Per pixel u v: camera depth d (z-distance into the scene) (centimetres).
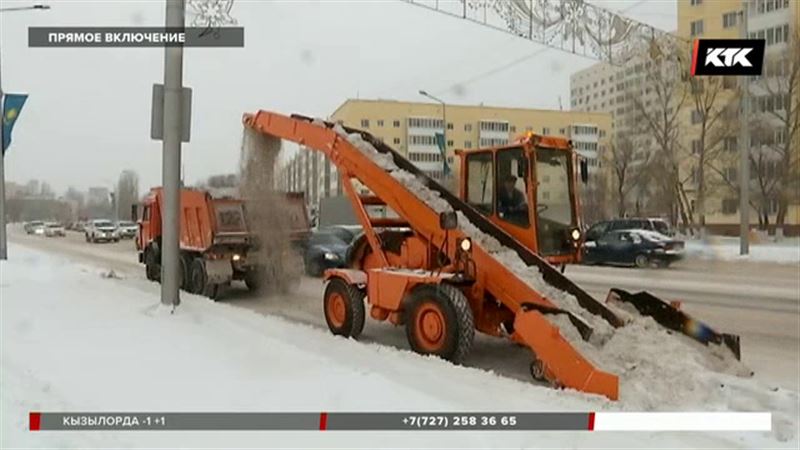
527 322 629
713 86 3578
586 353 594
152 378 600
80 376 608
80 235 6212
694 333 690
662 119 4172
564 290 706
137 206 1753
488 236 772
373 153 897
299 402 531
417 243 826
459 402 541
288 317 1101
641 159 4294
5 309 985
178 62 1020
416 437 458
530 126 6191
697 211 4062
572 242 811
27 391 561
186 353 695
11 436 457
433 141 5972
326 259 1689
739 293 1444
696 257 2566
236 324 871
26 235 6144
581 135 5756
